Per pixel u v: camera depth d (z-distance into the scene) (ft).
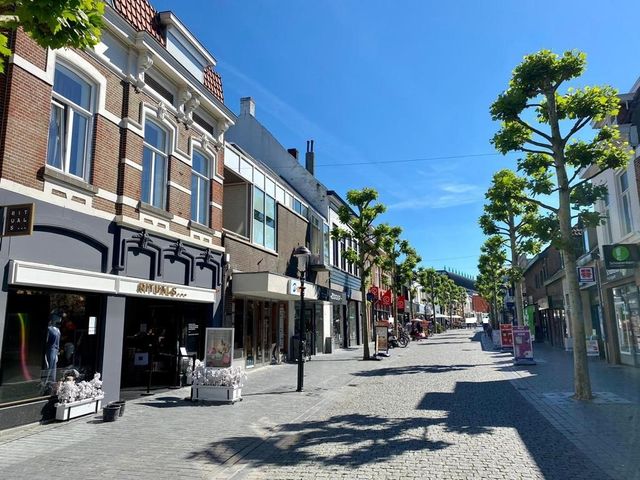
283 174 90.27
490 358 69.97
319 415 30.48
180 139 43.27
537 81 35.68
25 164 26.78
